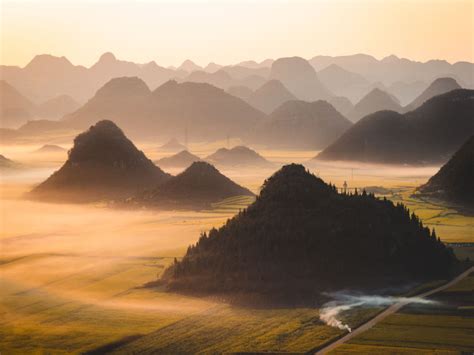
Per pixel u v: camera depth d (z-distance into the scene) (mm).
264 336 168375
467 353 155750
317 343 163000
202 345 163750
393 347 160000
